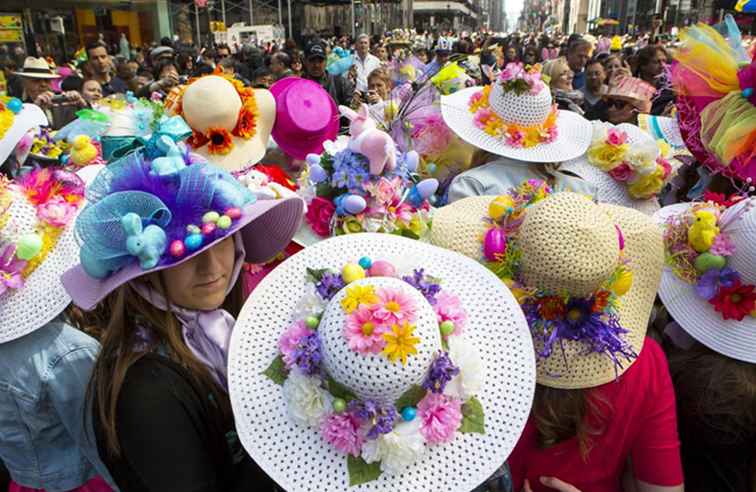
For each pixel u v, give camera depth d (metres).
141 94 6.38
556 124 2.92
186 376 1.20
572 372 1.34
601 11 37.53
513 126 2.77
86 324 1.63
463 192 2.67
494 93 2.84
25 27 13.01
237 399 1.18
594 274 1.20
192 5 20.48
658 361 1.44
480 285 1.29
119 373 1.17
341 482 1.10
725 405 1.49
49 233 1.52
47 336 1.52
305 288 1.27
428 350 1.08
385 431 1.07
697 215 1.66
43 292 1.49
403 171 2.08
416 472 1.11
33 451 1.58
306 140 3.18
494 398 1.18
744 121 2.14
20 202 1.51
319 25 26.17
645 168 2.65
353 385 1.07
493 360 1.21
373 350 1.04
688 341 1.69
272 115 3.09
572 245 1.20
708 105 2.32
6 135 2.26
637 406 1.39
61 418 1.55
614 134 2.75
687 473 1.68
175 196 1.16
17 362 1.50
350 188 1.95
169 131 1.27
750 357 1.52
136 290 1.23
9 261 1.44
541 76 2.86
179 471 1.13
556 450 1.44
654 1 24.22
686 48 2.42
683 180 2.79
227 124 2.84
